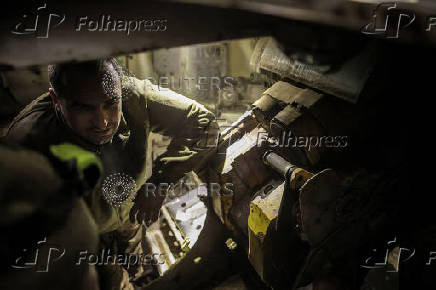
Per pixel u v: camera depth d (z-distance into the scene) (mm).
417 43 685
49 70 1186
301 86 1585
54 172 558
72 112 1215
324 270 1215
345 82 1245
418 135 1212
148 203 1701
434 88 1122
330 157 1452
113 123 1345
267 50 1682
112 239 1825
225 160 1721
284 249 1331
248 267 1847
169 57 2809
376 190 1179
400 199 1214
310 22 606
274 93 1654
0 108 2852
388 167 1227
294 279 1332
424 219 1209
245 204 1671
